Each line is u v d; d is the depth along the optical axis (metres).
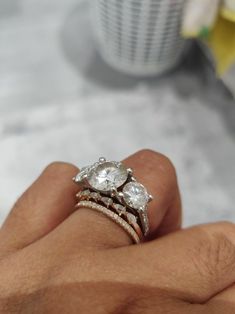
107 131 0.16
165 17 0.15
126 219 0.08
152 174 0.09
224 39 0.14
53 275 0.07
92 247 0.07
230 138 0.16
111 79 0.18
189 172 0.15
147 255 0.07
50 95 0.17
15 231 0.08
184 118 0.16
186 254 0.07
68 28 0.19
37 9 0.20
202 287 0.07
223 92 0.17
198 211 0.14
